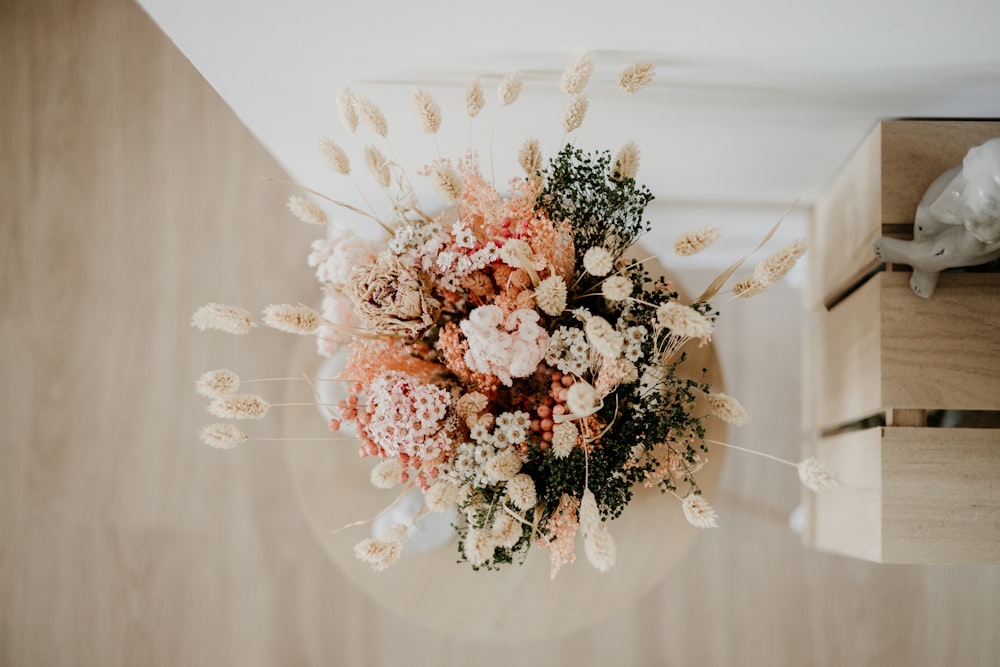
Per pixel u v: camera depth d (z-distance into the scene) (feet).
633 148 3.32
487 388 3.39
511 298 3.32
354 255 3.48
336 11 2.85
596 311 3.55
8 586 6.63
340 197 4.83
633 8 2.78
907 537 3.59
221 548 6.55
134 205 6.79
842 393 4.28
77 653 6.56
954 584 6.14
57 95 6.81
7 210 6.82
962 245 3.11
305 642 6.45
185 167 6.78
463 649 6.35
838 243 4.35
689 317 2.97
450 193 3.27
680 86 3.36
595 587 4.30
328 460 4.52
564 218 3.44
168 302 6.72
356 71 3.32
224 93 3.52
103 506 6.63
